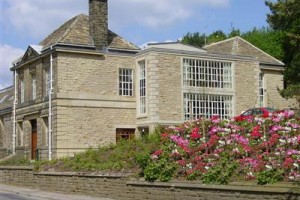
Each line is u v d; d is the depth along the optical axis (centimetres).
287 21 3469
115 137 3244
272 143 1662
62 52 3142
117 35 3472
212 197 1502
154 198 1717
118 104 3275
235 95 3406
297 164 1443
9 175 2764
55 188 2298
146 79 3173
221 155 1714
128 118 3297
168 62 3184
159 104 3122
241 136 1812
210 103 3312
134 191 1811
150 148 2033
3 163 2978
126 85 3353
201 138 1894
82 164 2239
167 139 2005
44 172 2395
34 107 3400
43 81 3322
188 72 3256
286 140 1642
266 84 3806
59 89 3116
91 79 3222
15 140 3716
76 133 3120
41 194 2175
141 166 1867
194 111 3238
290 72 3569
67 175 2209
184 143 1870
